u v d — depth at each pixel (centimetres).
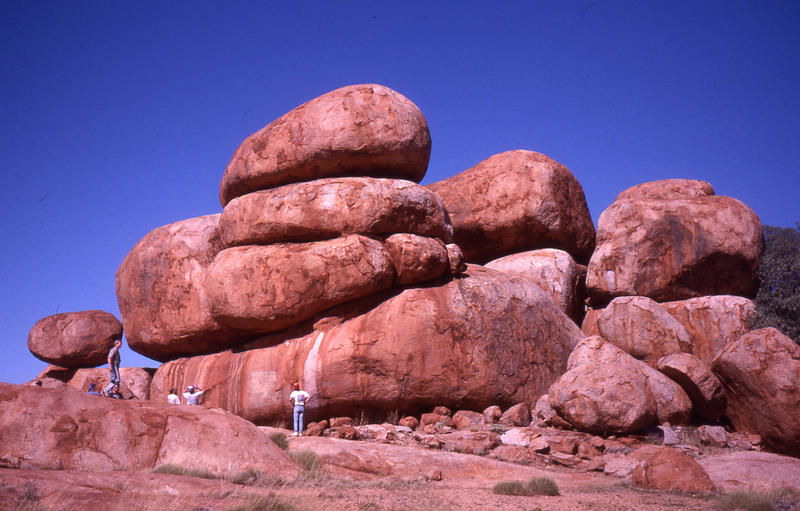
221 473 1183
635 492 1251
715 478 1330
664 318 2184
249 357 2202
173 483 1041
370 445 1550
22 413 1105
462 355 2020
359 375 1998
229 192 2531
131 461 1147
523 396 2077
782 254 2384
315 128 2302
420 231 2181
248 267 2197
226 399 2208
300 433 1814
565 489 1298
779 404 1759
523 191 2688
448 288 2108
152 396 2495
